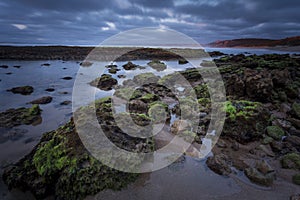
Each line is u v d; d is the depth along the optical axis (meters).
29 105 9.29
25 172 4.02
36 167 3.99
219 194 3.64
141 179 4.00
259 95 8.66
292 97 9.14
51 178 3.85
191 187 3.81
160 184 3.88
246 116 5.72
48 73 18.36
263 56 22.06
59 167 3.85
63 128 4.90
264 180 3.86
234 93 9.58
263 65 15.02
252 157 4.82
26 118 7.39
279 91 9.31
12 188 3.87
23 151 5.23
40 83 14.29
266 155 4.87
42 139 5.06
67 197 3.59
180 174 4.17
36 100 9.83
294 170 4.26
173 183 3.91
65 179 3.67
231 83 9.83
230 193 3.67
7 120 7.11
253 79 8.82
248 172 4.11
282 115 7.32
